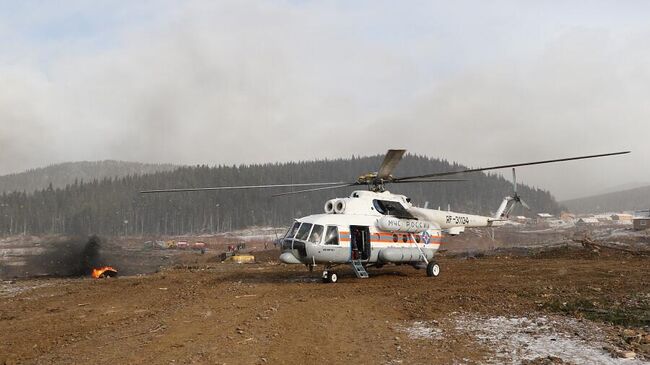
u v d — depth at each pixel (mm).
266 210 165000
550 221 170625
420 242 20766
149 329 10273
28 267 52438
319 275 21297
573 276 18156
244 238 130875
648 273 18547
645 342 8188
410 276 20141
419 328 9836
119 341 9281
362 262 19094
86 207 140125
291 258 17828
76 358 8180
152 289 17953
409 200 21438
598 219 185750
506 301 12570
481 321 10312
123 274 47344
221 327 10148
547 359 7336
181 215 152500
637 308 11109
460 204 197750
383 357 7793
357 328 9961
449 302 12633
